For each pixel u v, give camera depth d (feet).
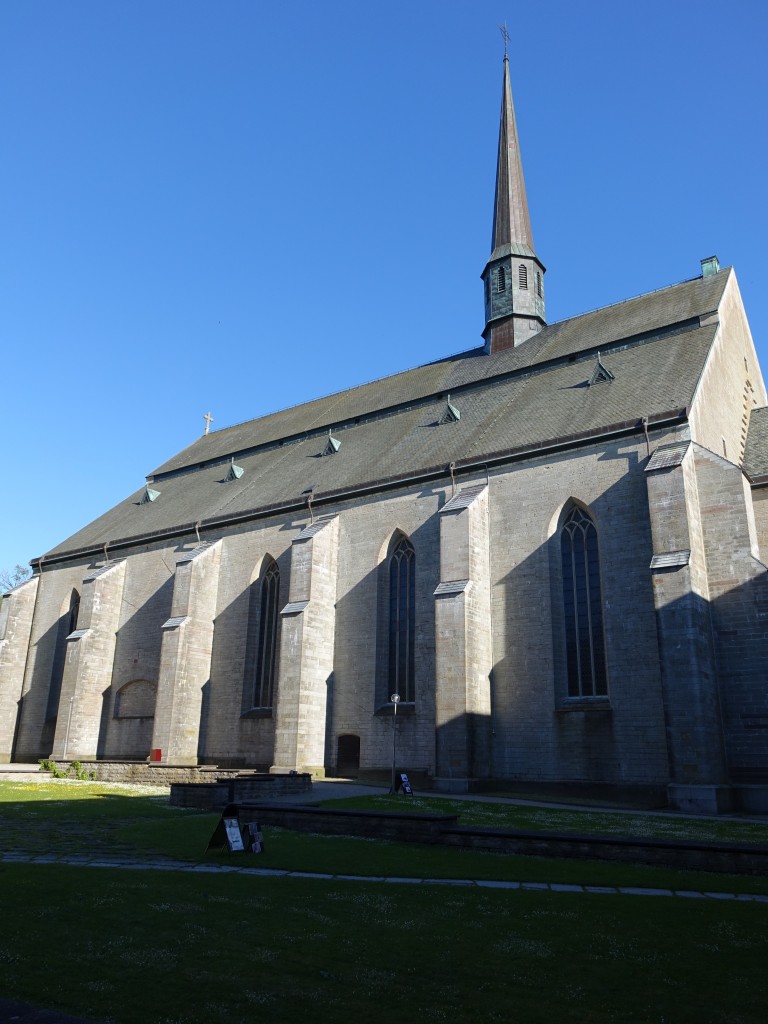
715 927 34.45
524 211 167.32
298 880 44.42
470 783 100.12
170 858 51.57
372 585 124.57
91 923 33.47
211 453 195.52
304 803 82.99
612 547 102.12
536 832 54.80
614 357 130.00
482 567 111.14
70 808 78.33
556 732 100.53
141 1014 23.18
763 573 91.04
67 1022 21.50
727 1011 24.63
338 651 125.39
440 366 168.76
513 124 175.42
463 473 118.83
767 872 45.96
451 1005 24.76
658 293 144.15
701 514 97.04
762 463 113.19
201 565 142.92
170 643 136.67
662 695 87.92
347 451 152.15
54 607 175.94
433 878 45.55
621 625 99.04
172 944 30.71
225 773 104.58
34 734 167.22
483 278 166.40
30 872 44.50
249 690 135.74
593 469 106.32
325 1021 23.12
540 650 104.78
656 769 92.22
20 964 27.50
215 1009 23.77
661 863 49.14
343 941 31.73
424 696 113.70
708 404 109.70
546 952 30.53
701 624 89.66
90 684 153.38
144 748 146.41
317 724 120.37
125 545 164.14
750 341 140.15
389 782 113.50
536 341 152.66
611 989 26.53
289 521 138.92
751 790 85.92
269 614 138.31
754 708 88.38
